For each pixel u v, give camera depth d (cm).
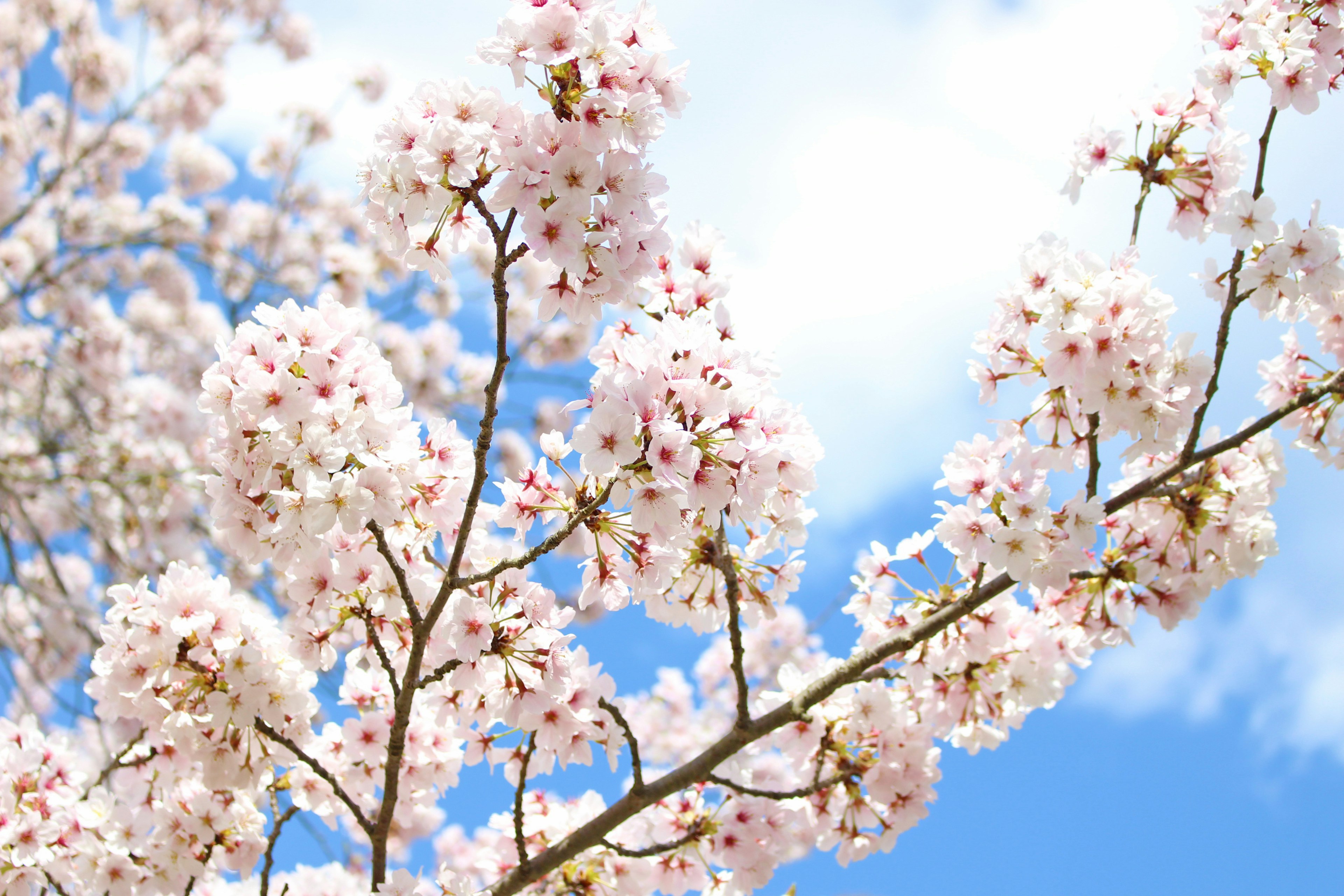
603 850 364
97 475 829
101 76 1095
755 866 361
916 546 370
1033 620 375
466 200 258
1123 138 362
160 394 913
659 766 912
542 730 321
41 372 868
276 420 260
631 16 264
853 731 364
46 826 335
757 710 381
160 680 316
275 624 351
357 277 1093
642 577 305
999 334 351
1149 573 360
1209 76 353
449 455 312
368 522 272
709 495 257
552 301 274
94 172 1113
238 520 279
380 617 321
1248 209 345
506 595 307
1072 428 354
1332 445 385
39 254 1034
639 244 273
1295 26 351
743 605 372
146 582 317
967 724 375
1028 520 320
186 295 1101
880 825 372
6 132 1073
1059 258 338
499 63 253
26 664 730
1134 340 325
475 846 826
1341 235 346
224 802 355
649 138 261
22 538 871
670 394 256
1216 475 365
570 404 261
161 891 347
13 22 1048
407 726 334
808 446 315
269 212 1198
